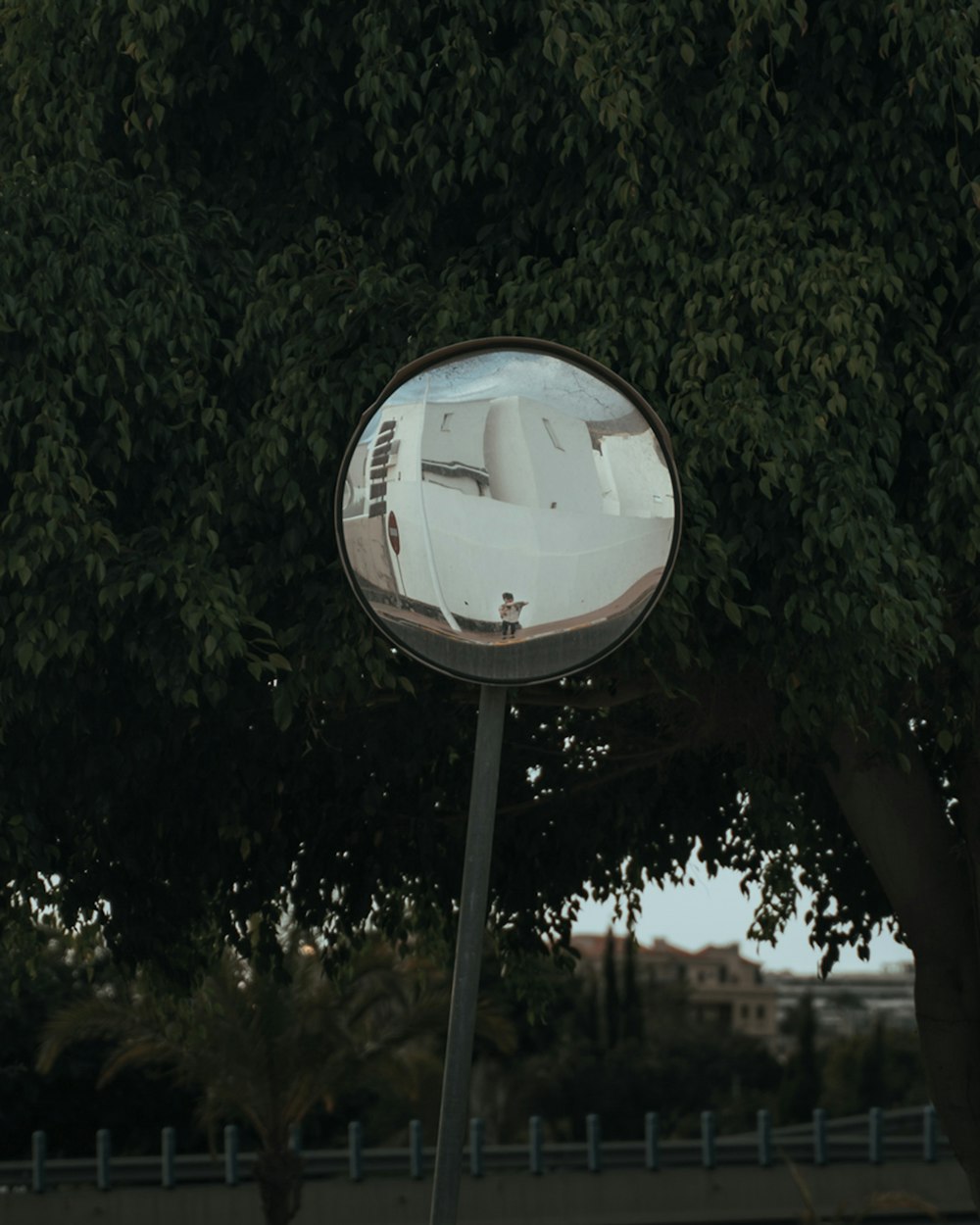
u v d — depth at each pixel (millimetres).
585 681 9805
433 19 8180
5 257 7492
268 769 9906
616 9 7691
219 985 20250
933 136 7977
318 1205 24484
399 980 20875
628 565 3621
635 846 12250
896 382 7824
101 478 7941
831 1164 26188
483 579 3604
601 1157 25922
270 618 8109
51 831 9820
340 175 8586
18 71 8039
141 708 8398
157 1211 23719
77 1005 20062
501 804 11320
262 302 7820
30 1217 23266
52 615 7379
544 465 3643
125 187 7922
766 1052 52812
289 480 7500
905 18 7453
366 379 7535
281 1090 20781
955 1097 10531
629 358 7594
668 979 69188
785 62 8258
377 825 11211
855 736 8797
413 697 9305
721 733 9617
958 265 8320
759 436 7180
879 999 135875
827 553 7262
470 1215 25172
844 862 12414
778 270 7398
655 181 7805
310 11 7809
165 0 7727
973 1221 25297
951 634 8500
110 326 7477
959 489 7395
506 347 3686
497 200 8070
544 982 12773
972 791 10039
